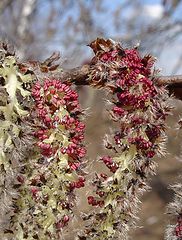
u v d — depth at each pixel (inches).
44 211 4.5
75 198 4.6
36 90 4.7
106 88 4.8
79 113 4.7
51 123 4.6
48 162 4.6
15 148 4.6
